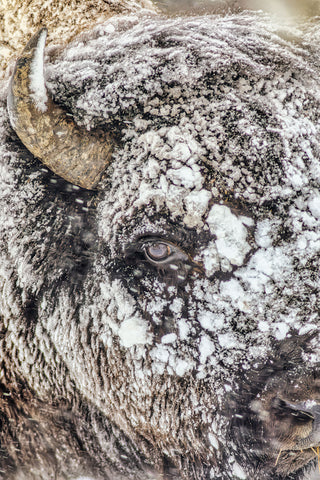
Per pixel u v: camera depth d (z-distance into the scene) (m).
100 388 12.33
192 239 9.91
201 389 11.36
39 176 11.20
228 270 9.88
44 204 11.36
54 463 13.71
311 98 10.34
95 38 12.15
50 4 12.82
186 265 10.30
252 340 10.28
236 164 9.65
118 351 11.61
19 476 13.61
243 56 10.70
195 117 9.97
